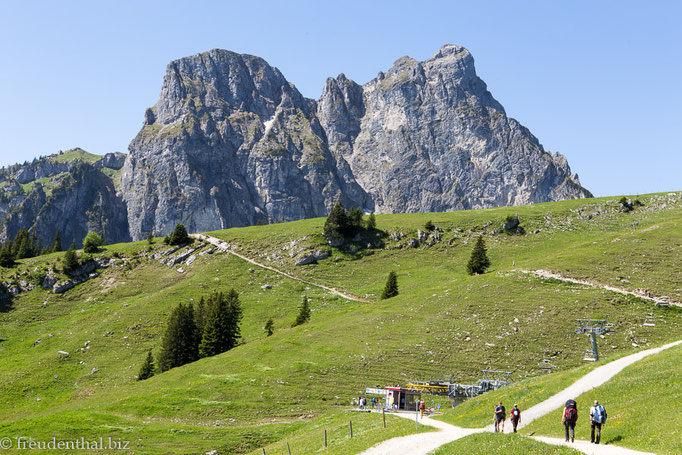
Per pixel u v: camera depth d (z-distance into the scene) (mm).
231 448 60781
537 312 98688
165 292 145125
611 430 32594
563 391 48188
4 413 91188
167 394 79750
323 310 131875
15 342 124500
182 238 182875
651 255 118125
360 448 40812
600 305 98062
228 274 158250
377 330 100500
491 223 179500
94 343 118938
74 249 174375
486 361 85250
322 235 177625
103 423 67500
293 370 85188
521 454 29578
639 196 195625
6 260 170000
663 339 85562
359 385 80062
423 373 82812
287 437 61531
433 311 106125
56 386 101188
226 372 88062
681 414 30797
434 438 41281
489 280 117438
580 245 137250
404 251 167750
